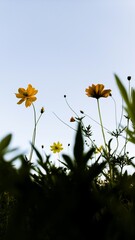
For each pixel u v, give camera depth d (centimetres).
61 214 5
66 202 5
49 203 5
